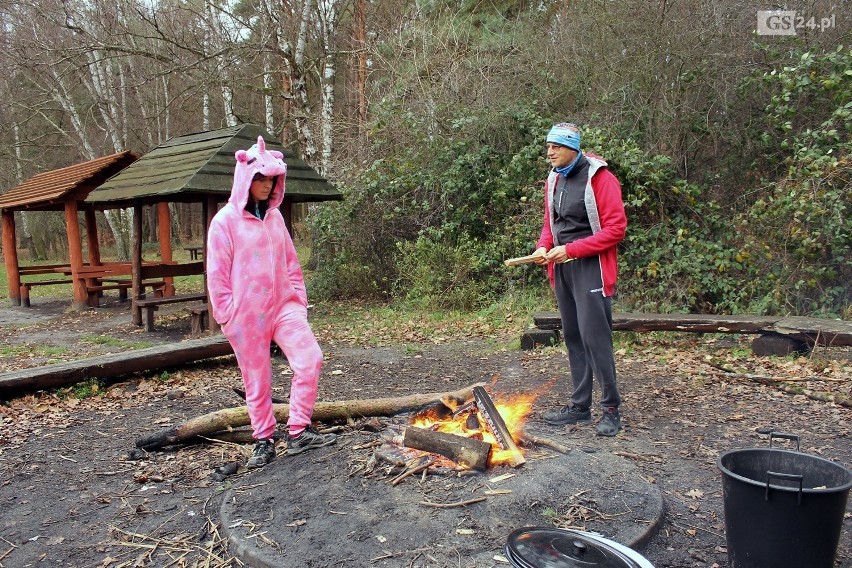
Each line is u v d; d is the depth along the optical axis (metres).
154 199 10.05
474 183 11.75
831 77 8.37
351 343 8.66
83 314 12.33
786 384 5.71
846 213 8.34
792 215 8.34
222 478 3.83
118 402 5.84
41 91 23.52
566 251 4.21
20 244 34.28
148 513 3.47
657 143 10.39
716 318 7.15
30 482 4.00
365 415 4.68
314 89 21.31
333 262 12.84
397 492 3.23
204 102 21.31
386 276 12.88
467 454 3.42
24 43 16.34
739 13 10.12
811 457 2.77
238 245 3.83
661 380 6.07
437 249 11.09
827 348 6.70
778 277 8.58
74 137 25.91
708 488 3.57
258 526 3.04
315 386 4.00
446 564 2.65
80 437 4.85
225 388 6.29
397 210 12.12
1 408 5.48
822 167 8.00
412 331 9.33
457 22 16.03
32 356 8.20
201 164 8.67
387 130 13.16
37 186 14.05
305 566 2.69
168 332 9.96
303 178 9.57
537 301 10.24
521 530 2.76
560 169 4.34
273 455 3.95
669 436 4.47
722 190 10.50
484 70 12.77
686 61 10.29
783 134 9.67
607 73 11.20
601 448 4.10
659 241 9.46
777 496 2.50
